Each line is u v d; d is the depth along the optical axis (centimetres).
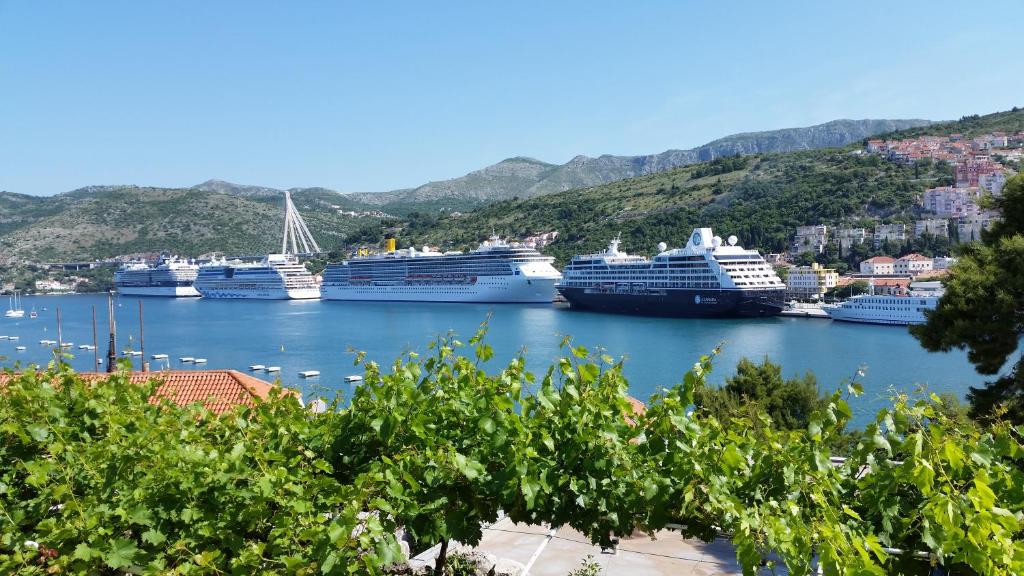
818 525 661
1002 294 2353
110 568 816
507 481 780
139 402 1095
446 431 880
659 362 8206
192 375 2938
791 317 13225
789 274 17912
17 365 1162
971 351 2500
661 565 1248
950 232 19962
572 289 15275
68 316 18138
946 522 636
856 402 5809
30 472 912
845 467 788
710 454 759
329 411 977
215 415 1063
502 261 17550
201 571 729
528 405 852
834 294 16625
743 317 13075
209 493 811
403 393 882
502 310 15762
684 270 13262
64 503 851
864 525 736
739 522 706
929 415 778
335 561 712
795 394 3500
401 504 771
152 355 10281
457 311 15900
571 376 838
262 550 740
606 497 792
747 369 3609
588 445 796
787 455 768
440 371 909
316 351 10144
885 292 14212
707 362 809
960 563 698
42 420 1002
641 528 805
